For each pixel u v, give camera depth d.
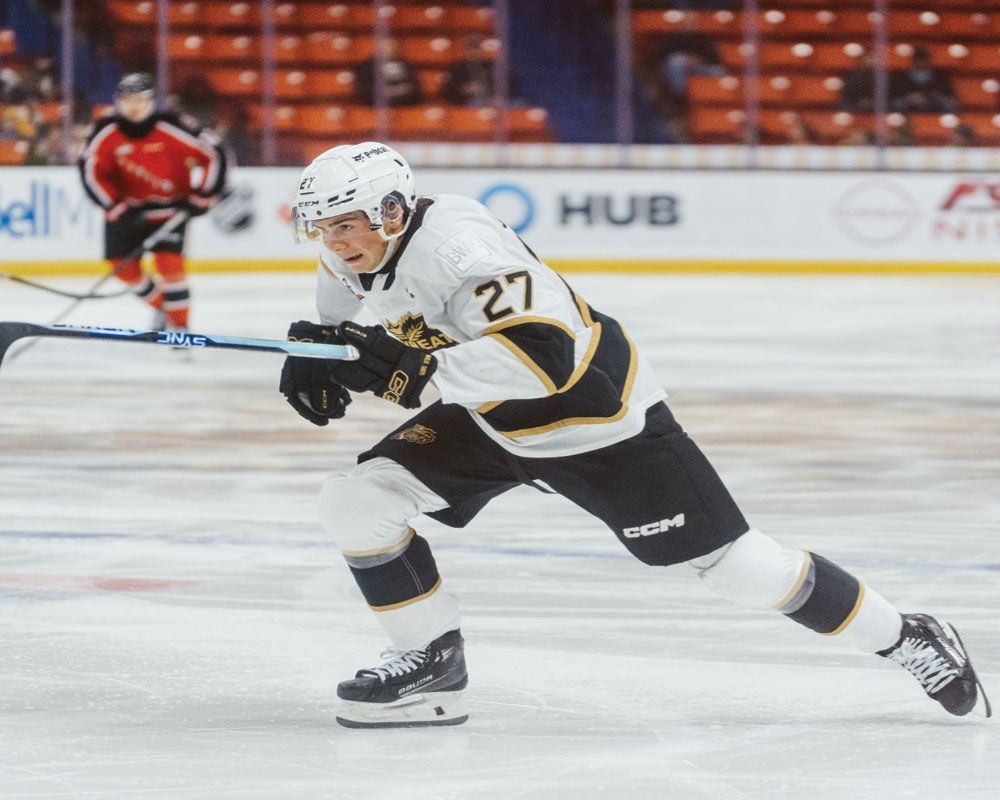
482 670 7.21
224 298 25.05
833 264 30.20
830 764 5.89
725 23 33.81
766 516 10.73
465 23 34.19
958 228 30.23
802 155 31.09
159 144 19.53
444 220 5.83
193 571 9.16
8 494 11.41
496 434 6.07
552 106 33.22
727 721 6.45
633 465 6.03
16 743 6.10
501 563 9.37
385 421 14.84
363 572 6.32
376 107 32.06
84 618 8.10
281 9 33.62
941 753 6.03
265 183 29.33
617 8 32.84
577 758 5.95
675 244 30.17
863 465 12.66
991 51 34.34
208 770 5.80
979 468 12.59
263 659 7.39
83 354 19.31
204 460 12.79
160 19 30.58
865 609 6.29
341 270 6.26
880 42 31.66
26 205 27.77
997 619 8.13
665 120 33.34
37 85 29.95
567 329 5.75
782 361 18.94
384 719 6.33
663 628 7.95
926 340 20.97
